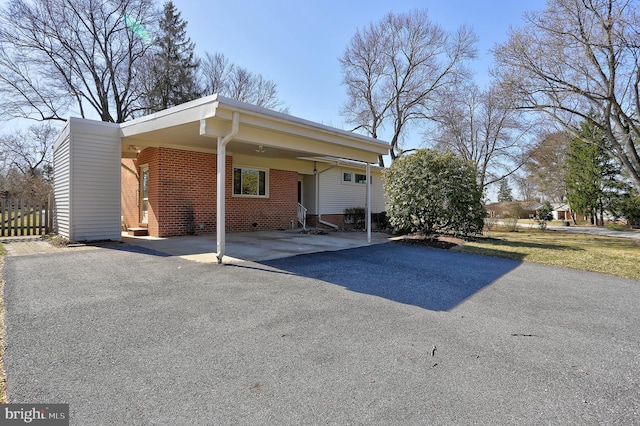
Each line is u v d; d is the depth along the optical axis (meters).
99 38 21.67
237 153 12.48
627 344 3.39
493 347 3.23
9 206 10.17
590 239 14.79
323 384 2.48
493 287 5.53
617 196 27.09
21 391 2.27
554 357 3.06
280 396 2.31
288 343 3.15
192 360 2.78
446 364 2.85
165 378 2.50
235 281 5.25
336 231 14.44
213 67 29.05
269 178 13.98
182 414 2.09
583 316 4.22
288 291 4.82
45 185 24.47
